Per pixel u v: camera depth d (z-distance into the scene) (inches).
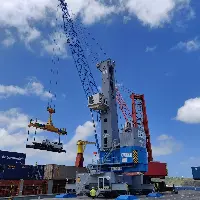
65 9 2883.9
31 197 1859.0
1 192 1843.0
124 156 1861.5
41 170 2348.7
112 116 2119.8
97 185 1691.7
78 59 2647.6
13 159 2159.2
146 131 3378.4
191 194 1983.3
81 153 3496.6
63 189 2352.4
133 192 1865.2
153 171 2329.0
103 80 2247.8
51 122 2517.2
